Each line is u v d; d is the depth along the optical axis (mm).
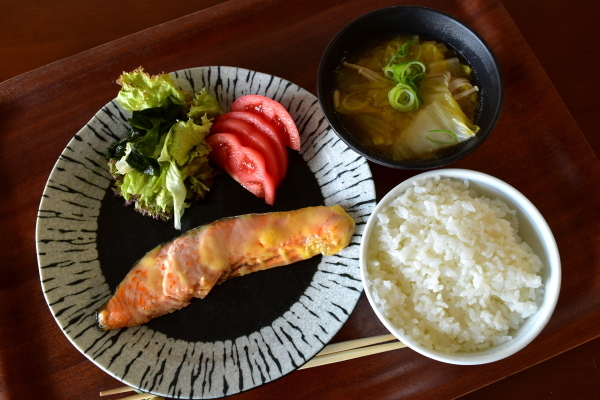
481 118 355
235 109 389
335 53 364
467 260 328
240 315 359
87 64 403
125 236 375
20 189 384
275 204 385
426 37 374
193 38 411
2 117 396
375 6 419
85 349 341
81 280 360
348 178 379
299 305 360
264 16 416
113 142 386
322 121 387
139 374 340
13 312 359
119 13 444
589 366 373
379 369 352
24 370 348
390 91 360
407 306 341
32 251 372
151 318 355
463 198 346
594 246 363
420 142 357
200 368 344
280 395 348
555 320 354
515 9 446
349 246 367
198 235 358
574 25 441
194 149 375
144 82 375
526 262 337
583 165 376
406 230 342
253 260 360
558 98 389
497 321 325
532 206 330
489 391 373
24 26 439
